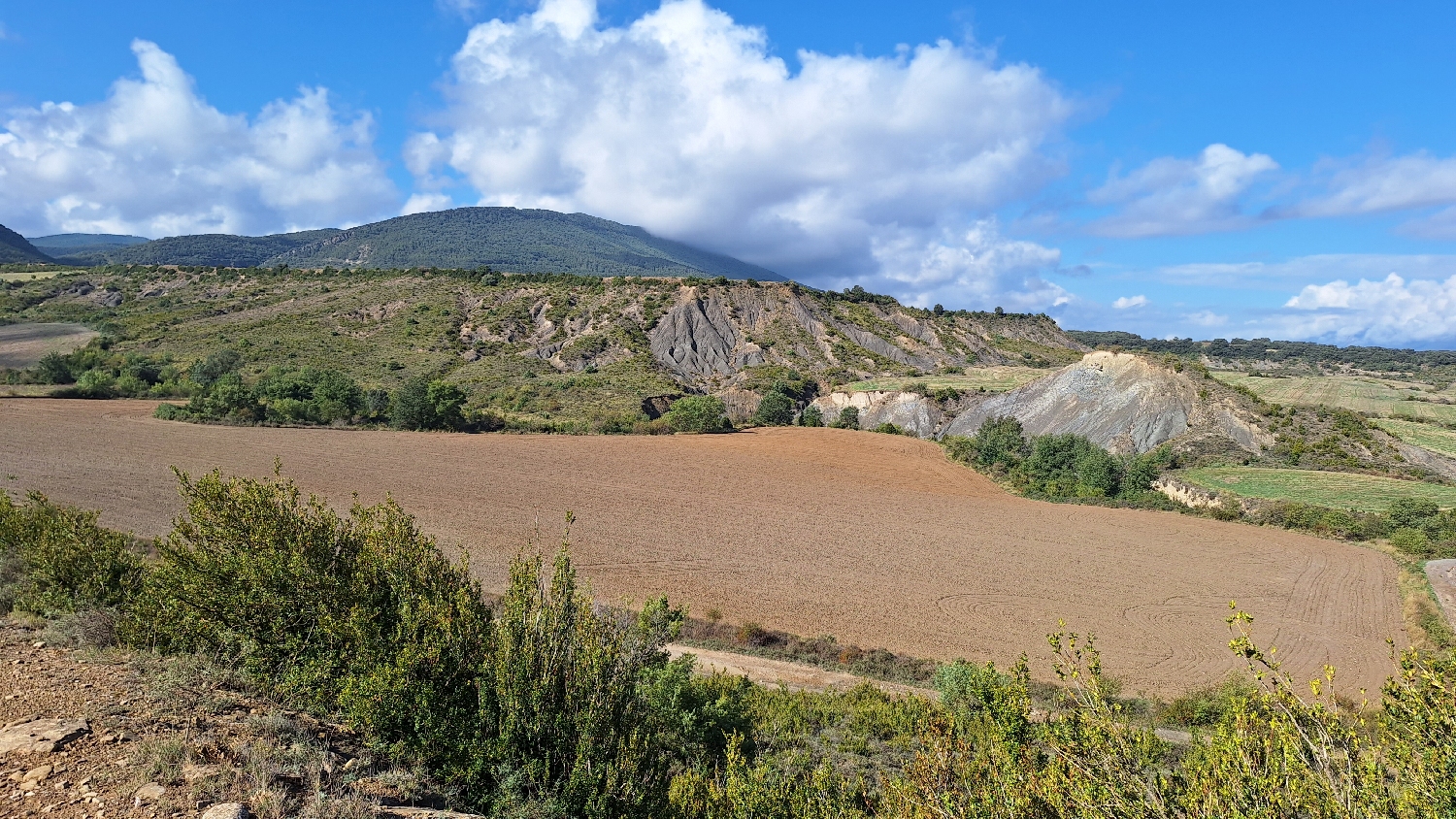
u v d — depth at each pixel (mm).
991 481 69375
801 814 8477
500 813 7699
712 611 30828
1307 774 4977
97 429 63156
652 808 8492
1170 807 5426
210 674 9047
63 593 12984
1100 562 43531
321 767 7062
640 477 61062
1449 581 38625
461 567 10703
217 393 72812
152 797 5812
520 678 8359
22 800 5578
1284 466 69438
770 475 65375
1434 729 5145
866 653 28297
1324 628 33844
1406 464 68312
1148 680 27562
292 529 10453
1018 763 7184
